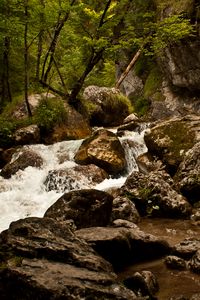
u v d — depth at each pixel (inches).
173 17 589.6
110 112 725.9
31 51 816.3
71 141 518.9
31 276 155.2
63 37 676.1
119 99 748.0
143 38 627.5
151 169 396.2
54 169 423.8
